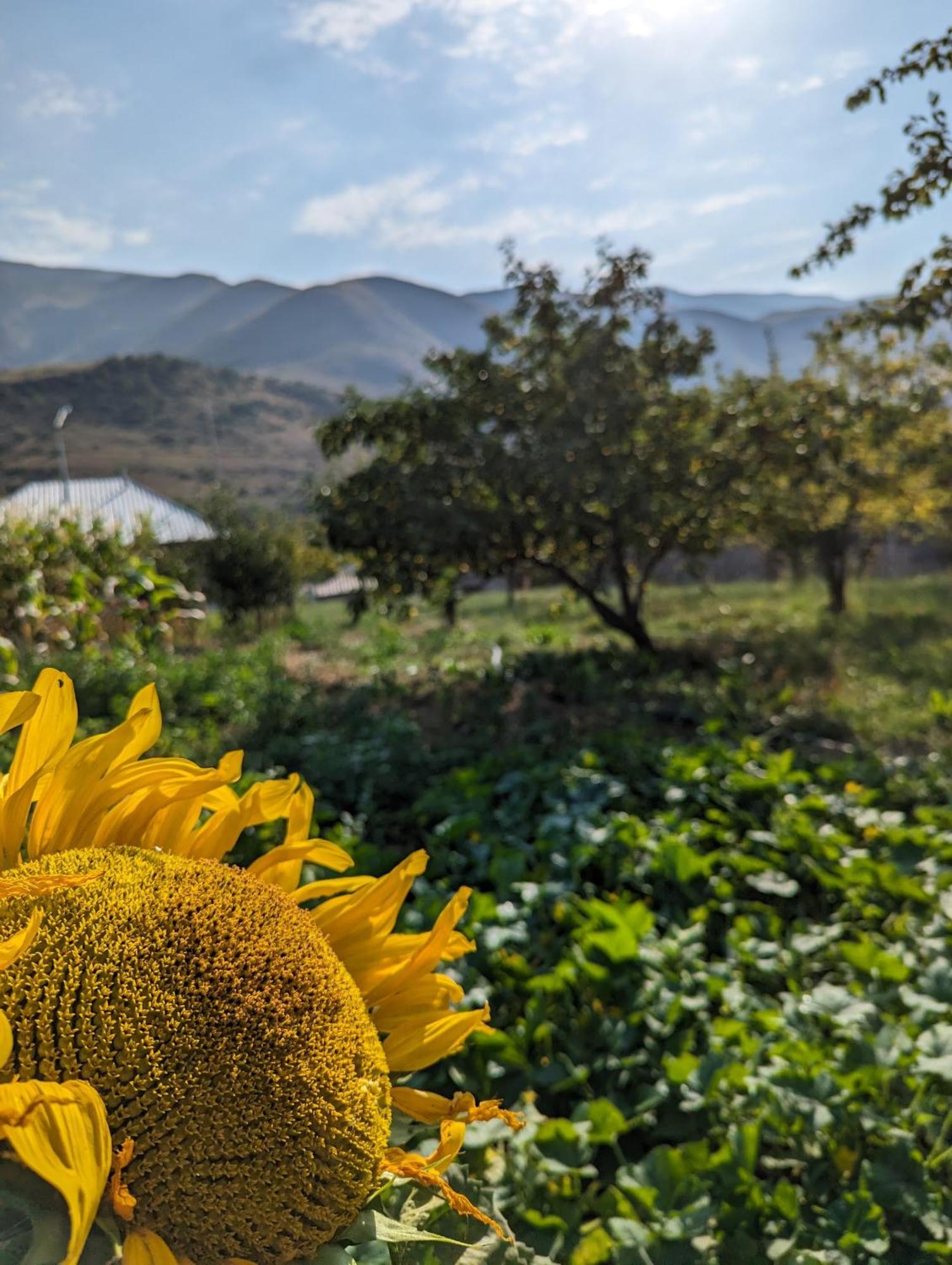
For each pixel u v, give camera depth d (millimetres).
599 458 10891
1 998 1076
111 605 11617
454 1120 1345
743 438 11266
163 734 7082
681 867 4273
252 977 1168
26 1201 948
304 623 17578
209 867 1295
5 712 1218
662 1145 2623
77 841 1351
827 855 4621
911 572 25438
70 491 38906
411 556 10797
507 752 6750
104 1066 1068
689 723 8367
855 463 12531
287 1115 1116
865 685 9602
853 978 3770
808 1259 2244
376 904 1448
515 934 3525
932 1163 2586
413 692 9727
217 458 123812
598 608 11570
